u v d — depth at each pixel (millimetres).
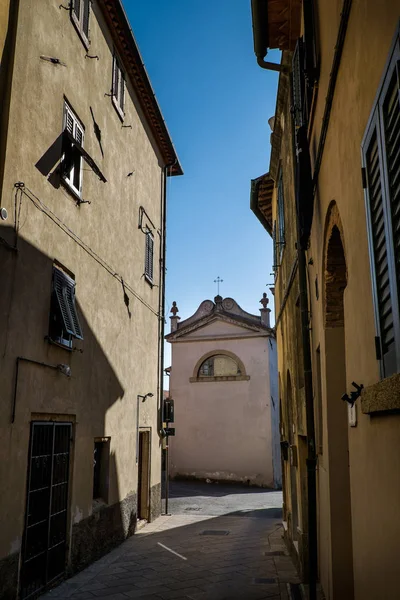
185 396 29469
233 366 29266
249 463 27484
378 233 3107
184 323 30922
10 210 6613
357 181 3668
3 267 6379
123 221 11859
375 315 3135
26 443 6805
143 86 13047
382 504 3061
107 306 10578
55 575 7656
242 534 12359
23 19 7145
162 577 8297
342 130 4184
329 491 5395
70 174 8773
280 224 11961
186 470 28578
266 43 8008
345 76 4000
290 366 10039
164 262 15773
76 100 9070
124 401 11555
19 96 6941
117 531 10727
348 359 4230
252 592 7449
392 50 2537
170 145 15625
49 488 7469
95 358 9742
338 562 5207
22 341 6789
